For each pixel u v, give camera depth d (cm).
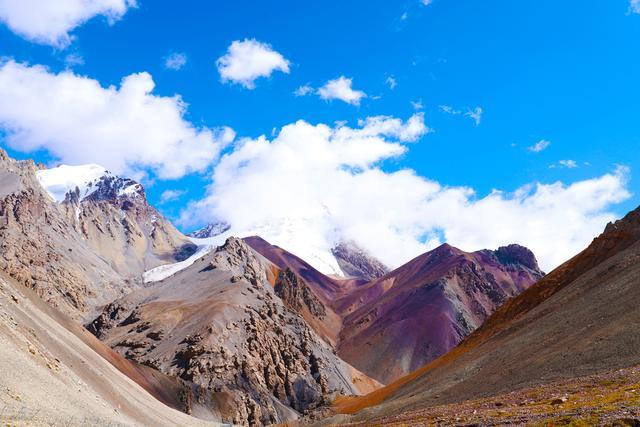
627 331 8169
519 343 11062
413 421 8212
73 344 11738
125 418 9638
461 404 9175
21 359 6844
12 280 12731
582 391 6669
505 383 9362
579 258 14375
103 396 10006
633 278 10069
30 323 9581
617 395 5728
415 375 17288
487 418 6222
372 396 19175
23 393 5884
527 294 14925
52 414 5772
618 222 14200
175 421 13950
